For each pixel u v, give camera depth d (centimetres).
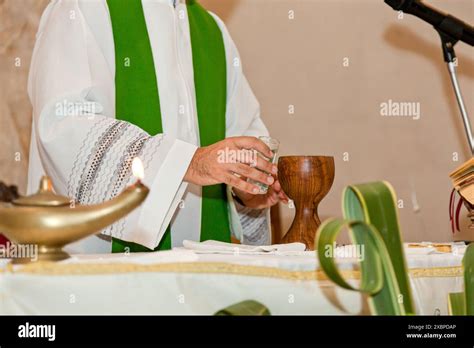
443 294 111
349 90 328
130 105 187
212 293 92
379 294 90
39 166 178
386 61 326
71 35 172
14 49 335
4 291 85
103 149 150
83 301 86
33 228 90
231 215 193
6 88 333
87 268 87
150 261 93
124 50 190
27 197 94
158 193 142
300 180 148
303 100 332
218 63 215
